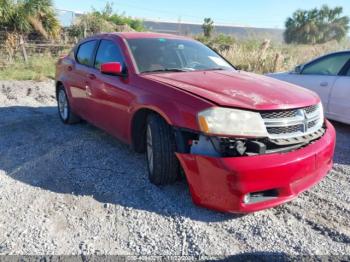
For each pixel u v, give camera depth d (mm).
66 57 5965
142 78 3740
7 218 3002
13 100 8016
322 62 6191
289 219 3049
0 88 9242
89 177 3812
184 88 3279
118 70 3910
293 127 3057
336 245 2699
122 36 4539
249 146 2832
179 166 3422
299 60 13773
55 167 4082
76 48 5688
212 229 2887
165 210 3156
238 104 2920
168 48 4449
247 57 12562
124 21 26703
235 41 19094
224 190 2787
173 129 3133
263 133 2875
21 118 6406
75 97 5371
